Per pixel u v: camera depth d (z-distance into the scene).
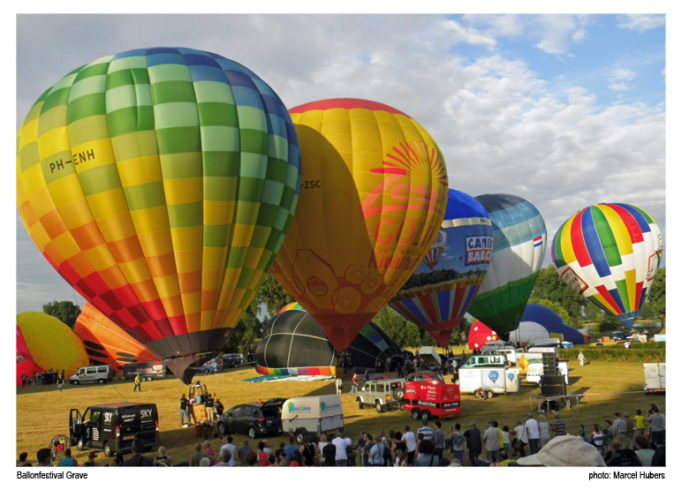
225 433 20.69
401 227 23.27
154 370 43.56
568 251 45.75
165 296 17.45
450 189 36.81
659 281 110.06
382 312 74.75
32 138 17.64
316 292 23.77
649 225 43.59
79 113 16.98
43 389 38.47
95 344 46.12
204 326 18.06
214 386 36.16
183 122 17.05
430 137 25.66
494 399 26.55
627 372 35.22
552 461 9.92
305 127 23.44
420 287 34.59
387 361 37.94
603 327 81.56
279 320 40.50
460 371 28.52
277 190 19.12
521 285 41.72
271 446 18.56
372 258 23.27
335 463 13.32
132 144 16.66
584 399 25.20
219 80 18.28
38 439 21.47
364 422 22.22
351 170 22.69
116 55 18.41
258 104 18.75
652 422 14.84
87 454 18.14
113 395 33.84
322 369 37.97
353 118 23.62
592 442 14.59
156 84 17.39
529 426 14.94
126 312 17.89
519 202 42.88
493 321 42.03
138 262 17.14
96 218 16.92
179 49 19.02
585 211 45.66
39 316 45.34
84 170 16.72
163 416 25.30
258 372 41.41
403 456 12.90
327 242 22.89
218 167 17.33
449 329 35.44
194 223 17.22
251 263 18.97
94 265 17.42
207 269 17.72
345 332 24.27
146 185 16.70
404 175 23.27
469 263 34.94
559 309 91.88
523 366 35.12
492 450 14.35
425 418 22.03
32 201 17.69
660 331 69.81
